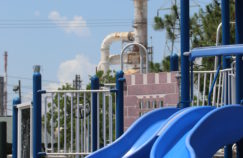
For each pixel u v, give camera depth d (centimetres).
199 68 4788
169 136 1800
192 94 2067
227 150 2077
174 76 2633
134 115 2767
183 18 2119
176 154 1712
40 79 2542
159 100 2691
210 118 1752
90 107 2645
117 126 2508
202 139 1733
